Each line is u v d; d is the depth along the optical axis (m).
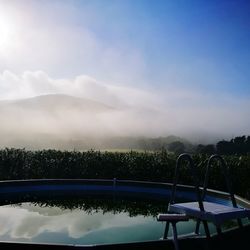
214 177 12.21
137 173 13.50
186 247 5.12
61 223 8.47
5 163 13.79
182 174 12.73
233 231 5.56
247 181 11.88
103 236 7.32
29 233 7.51
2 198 11.25
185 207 5.01
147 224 8.38
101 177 13.80
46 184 12.17
